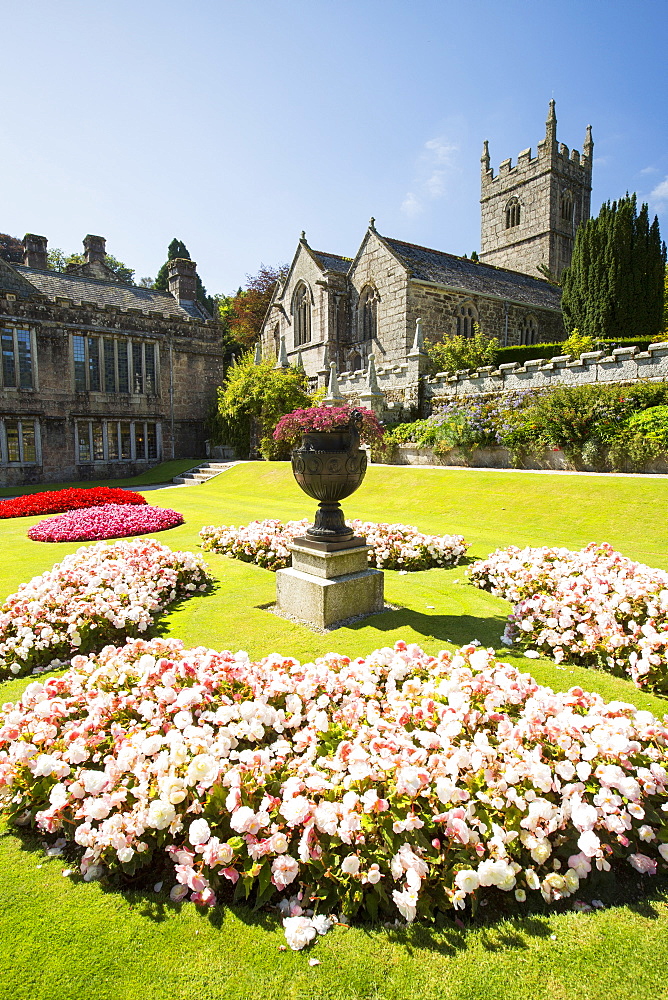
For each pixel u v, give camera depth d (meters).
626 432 12.23
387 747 2.39
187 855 2.12
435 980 1.79
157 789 2.32
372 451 17.98
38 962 1.88
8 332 23.05
